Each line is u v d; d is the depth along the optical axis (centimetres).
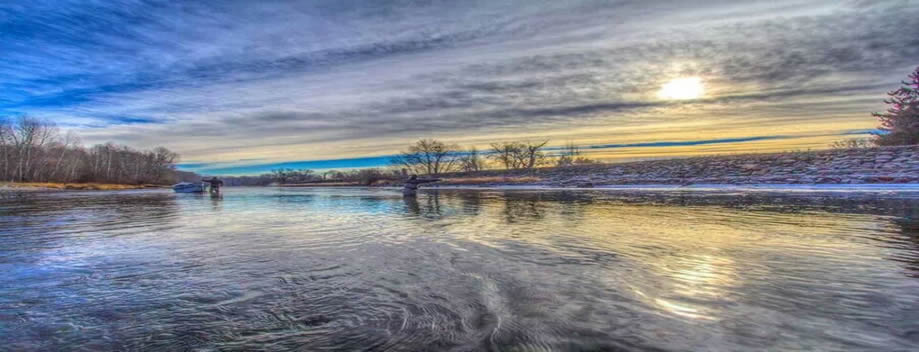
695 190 2417
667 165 4131
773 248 574
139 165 9338
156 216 1330
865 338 271
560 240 684
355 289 408
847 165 2686
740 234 704
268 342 286
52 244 730
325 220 1108
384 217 1162
